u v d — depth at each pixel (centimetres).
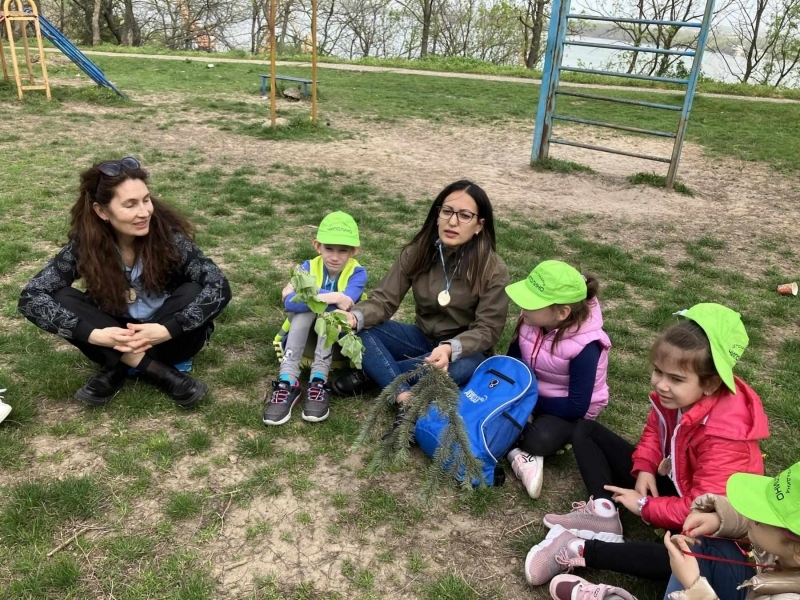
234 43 4281
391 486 277
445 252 318
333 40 4569
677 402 230
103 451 286
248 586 225
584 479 268
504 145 1157
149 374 313
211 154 924
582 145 940
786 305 504
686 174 1004
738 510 175
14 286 443
